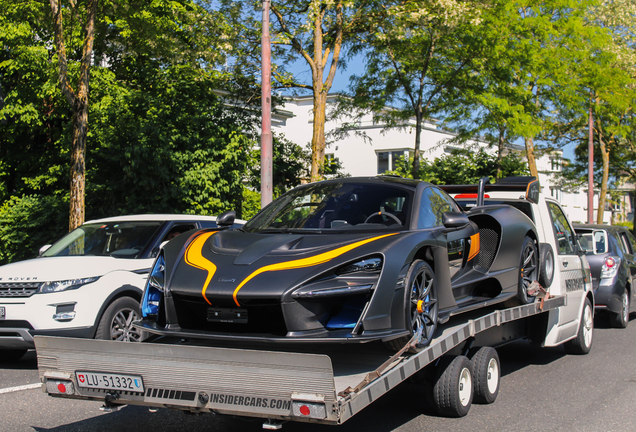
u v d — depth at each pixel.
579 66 23.61
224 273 3.86
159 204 15.12
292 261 3.88
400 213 4.76
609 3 26.66
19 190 19.61
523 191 7.14
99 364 3.72
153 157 14.47
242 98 20.47
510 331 6.42
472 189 7.19
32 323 6.02
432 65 21.11
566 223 8.10
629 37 27.94
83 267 6.48
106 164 15.36
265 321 3.71
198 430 4.52
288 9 17.27
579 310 7.86
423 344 4.16
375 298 3.74
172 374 3.48
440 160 29.39
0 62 18.88
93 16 11.86
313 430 4.55
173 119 15.97
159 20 16.58
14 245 15.49
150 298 4.27
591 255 10.41
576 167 36.66
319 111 16.34
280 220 4.95
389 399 5.59
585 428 4.74
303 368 3.09
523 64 21.59
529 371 7.12
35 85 18.19
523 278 6.27
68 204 15.77
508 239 5.86
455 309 4.77
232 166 16.20
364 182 5.30
